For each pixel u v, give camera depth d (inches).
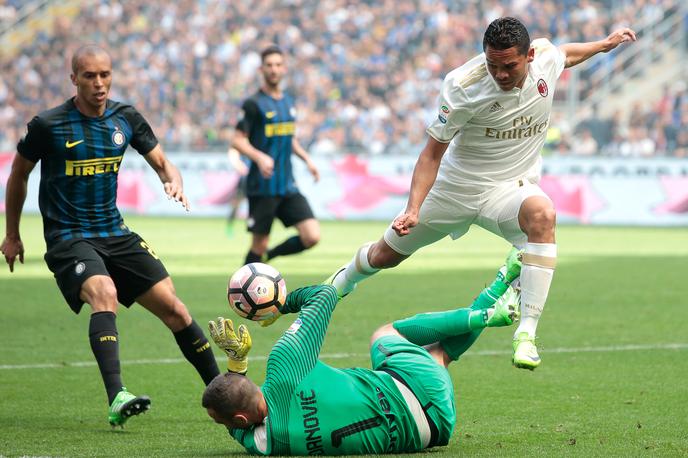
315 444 624.7
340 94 4077.3
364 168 3415.4
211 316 1355.8
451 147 860.0
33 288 1681.8
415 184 805.2
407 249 888.9
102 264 781.9
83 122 796.6
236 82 4180.6
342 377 635.5
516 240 841.5
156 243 2578.7
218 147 3700.8
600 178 3277.6
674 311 1419.8
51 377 959.6
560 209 3302.2
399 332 717.9
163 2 4539.9
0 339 1180.5
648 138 3575.3
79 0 4726.9
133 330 1256.8
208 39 4362.7
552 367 1016.9
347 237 2728.8
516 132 823.1
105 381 735.7
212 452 666.2
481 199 847.1
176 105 4178.2
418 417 640.4
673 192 3211.1
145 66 4355.3
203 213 3575.3
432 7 4237.2
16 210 814.5
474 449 671.8
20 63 4505.4
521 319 790.5
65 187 796.0
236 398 615.2
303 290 682.2
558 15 4020.7
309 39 4313.5
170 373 982.4
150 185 3609.7
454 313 705.6
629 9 4055.1
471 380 951.6
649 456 653.9
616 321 1328.7
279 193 1585.9
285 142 1582.2
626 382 938.1
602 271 1964.8
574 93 3848.4
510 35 757.9
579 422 769.6
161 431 742.5
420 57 4119.1
